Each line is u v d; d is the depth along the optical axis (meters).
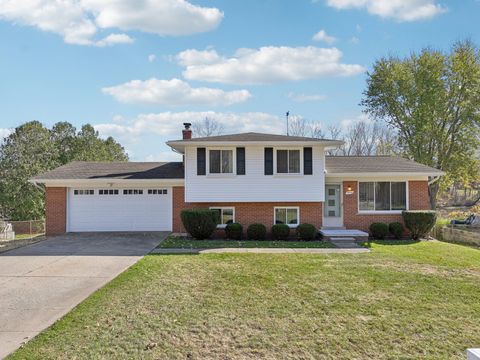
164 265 10.92
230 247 14.58
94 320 6.37
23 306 7.19
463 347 5.36
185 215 16.48
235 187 17.59
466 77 31.30
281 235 17.28
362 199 18.42
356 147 43.72
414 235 17.42
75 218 18.84
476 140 31.34
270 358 4.99
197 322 6.29
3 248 14.34
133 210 18.92
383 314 6.71
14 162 26.62
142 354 5.09
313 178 17.59
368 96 35.03
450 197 38.84
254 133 19.27
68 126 41.72
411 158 33.47
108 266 10.88
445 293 8.06
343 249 14.12
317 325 6.17
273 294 7.96
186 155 17.58
